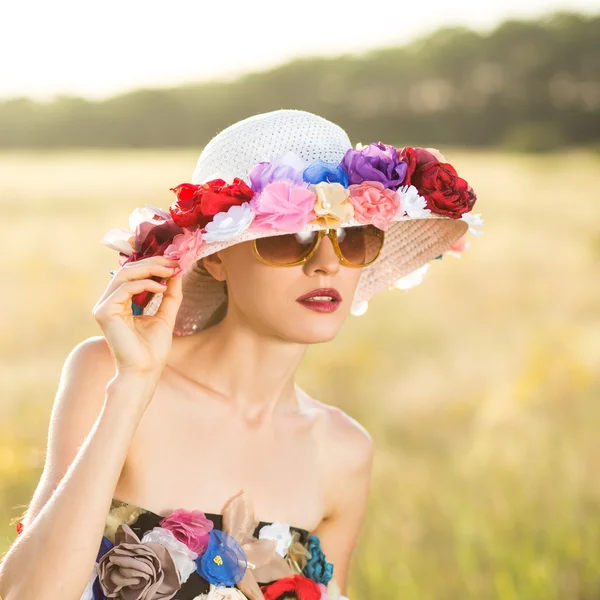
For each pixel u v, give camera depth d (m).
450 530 4.81
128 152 65.38
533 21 84.19
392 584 4.39
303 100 81.06
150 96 74.31
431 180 2.47
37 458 4.89
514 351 9.87
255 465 2.45
